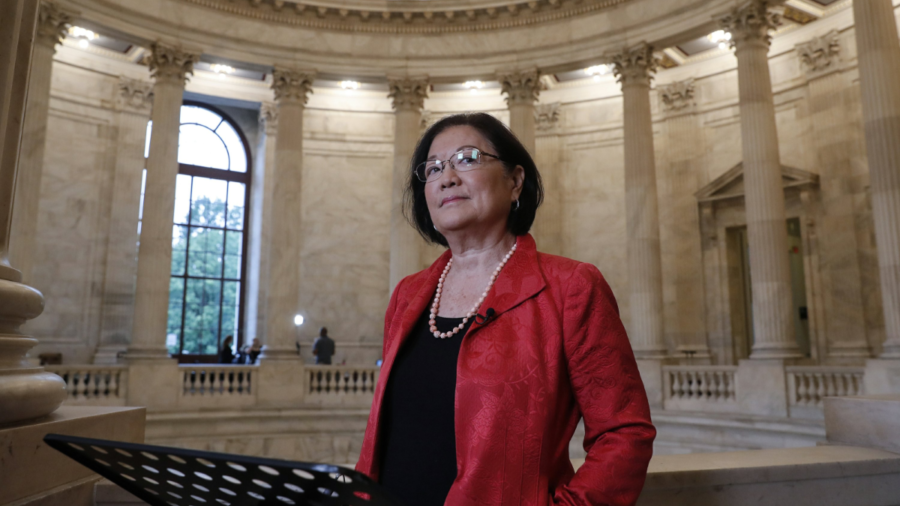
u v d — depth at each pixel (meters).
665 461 2.97
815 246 17.83
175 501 1.59
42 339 19.45
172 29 17.88
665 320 20.38
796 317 18.98
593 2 18.78
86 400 15.08
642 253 16.94
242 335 23.42
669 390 15.96
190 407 16.09
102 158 20.98
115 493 2.77
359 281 23.34
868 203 16.95
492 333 1.82
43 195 19.89
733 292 19.67
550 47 19.19
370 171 23.89
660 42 17.91
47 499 2.49
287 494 1.35
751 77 15.80
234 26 18.77
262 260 23.02
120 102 21.41
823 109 17.91
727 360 19.34
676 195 20.62
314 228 23.34
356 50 19.73
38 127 15.38
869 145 13.27
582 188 22.38
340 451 16.88
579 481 1.65
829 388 13.21
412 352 1.99
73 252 20.25
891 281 12.62
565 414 1.81
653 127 21.45
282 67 19.06
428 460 1.80
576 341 1.78
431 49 19.89
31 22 2.97
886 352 12.50
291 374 17.42
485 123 2.20
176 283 22.55
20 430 2.39
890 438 3.32
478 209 2.08
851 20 17.42
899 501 3.02
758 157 15.34
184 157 23.17
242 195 24.09
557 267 1.92
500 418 1.69
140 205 21.47
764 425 13.54
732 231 20.09
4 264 2.77
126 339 20.70
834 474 2.94
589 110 22.66
